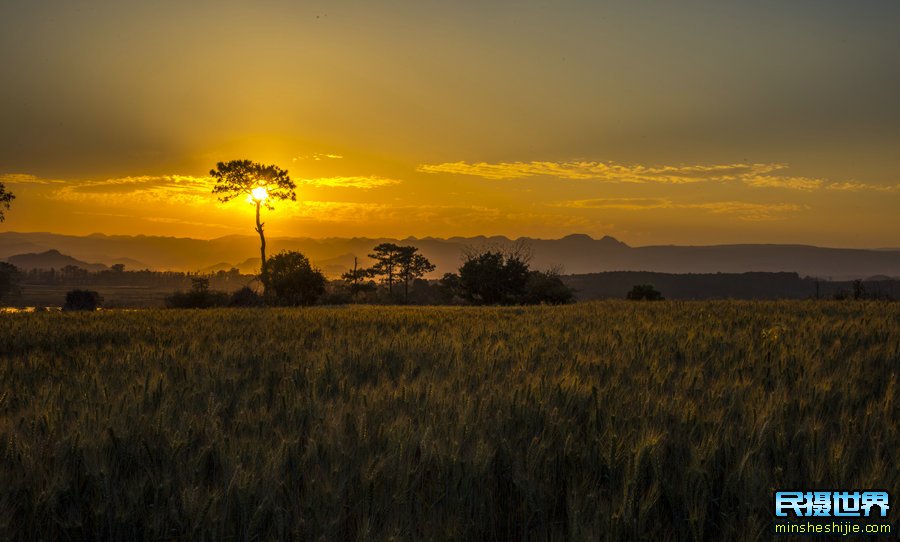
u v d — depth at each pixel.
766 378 6.62
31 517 3.54
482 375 6.65
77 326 14.64
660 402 5.08
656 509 3.66
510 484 4.02
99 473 3.73
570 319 14.76
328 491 3.55
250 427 4.75
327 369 7.24
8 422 4.69
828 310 16.45
